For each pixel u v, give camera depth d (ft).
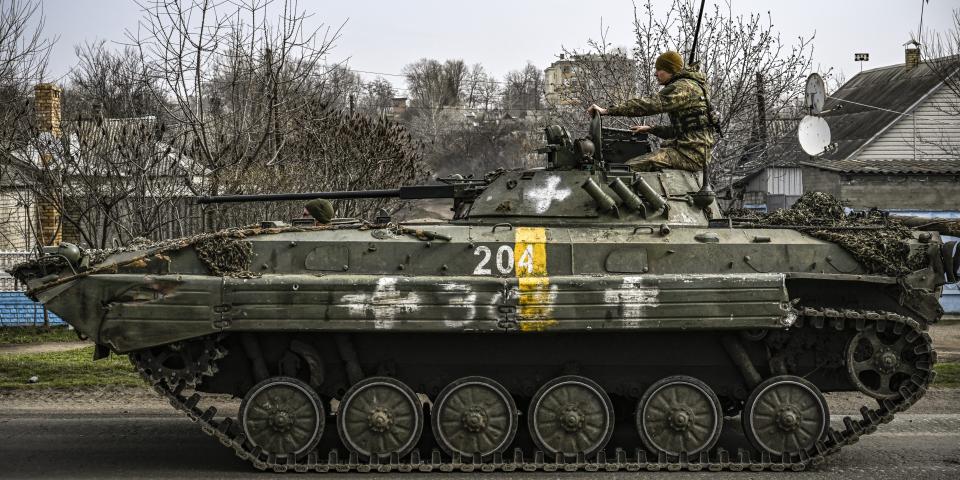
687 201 40.01
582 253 36.19
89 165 68.59
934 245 36.65
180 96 64.54
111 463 37.01
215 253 35.27
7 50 76.23
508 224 37.76
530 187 39.01
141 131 65.31
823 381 38.68
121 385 51.62
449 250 36.01
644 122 70.85
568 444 36.45
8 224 93.50
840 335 37.73
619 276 35.50
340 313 34.76
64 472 35.60
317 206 38.19
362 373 37.24
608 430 36.40
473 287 35.04
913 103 121.29
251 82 68.85
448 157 192.85
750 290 35.53
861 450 40.04
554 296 35.09
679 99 40.73
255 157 66.54
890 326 36.63
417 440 35.99
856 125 128.06
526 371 38.14
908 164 105.40
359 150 73.20
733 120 73.67
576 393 36.45
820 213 40.98
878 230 37.96
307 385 35.94
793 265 36.65
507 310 35.01
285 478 34.99
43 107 88.02
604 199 37.78
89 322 34.76
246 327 34.65
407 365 37.93
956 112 118.93
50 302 34.63
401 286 34.91
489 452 36.11
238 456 36.47
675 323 35.27
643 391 38.29
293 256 35.76
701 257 36.45
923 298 36.99
